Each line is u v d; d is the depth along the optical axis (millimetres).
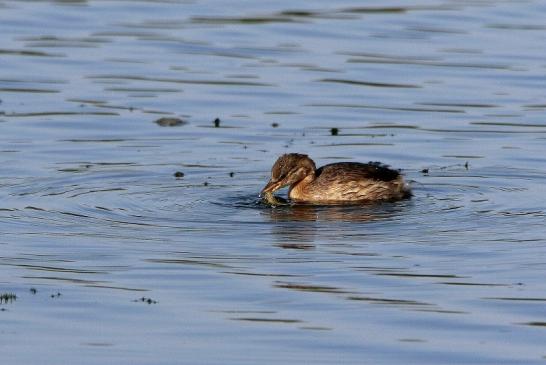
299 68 28531
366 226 18781
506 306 15352
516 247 17594
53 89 26922
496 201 20109
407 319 14945
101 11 33344
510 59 29203
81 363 13727
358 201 20422
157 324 14836
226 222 19016
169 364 13695
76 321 14938
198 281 16281
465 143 23641
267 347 14148
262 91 26922
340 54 29609
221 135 24141
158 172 21828
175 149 23250
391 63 28891
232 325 14781
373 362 13766
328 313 15148
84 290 15945
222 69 28438
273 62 29000
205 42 30531
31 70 28219
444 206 19875
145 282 16250
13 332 14578
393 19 32562
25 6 33719
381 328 14695
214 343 14258
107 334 14539
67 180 21203
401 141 23797
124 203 19969
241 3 34281
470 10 33469
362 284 16125
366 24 32031
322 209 19875
